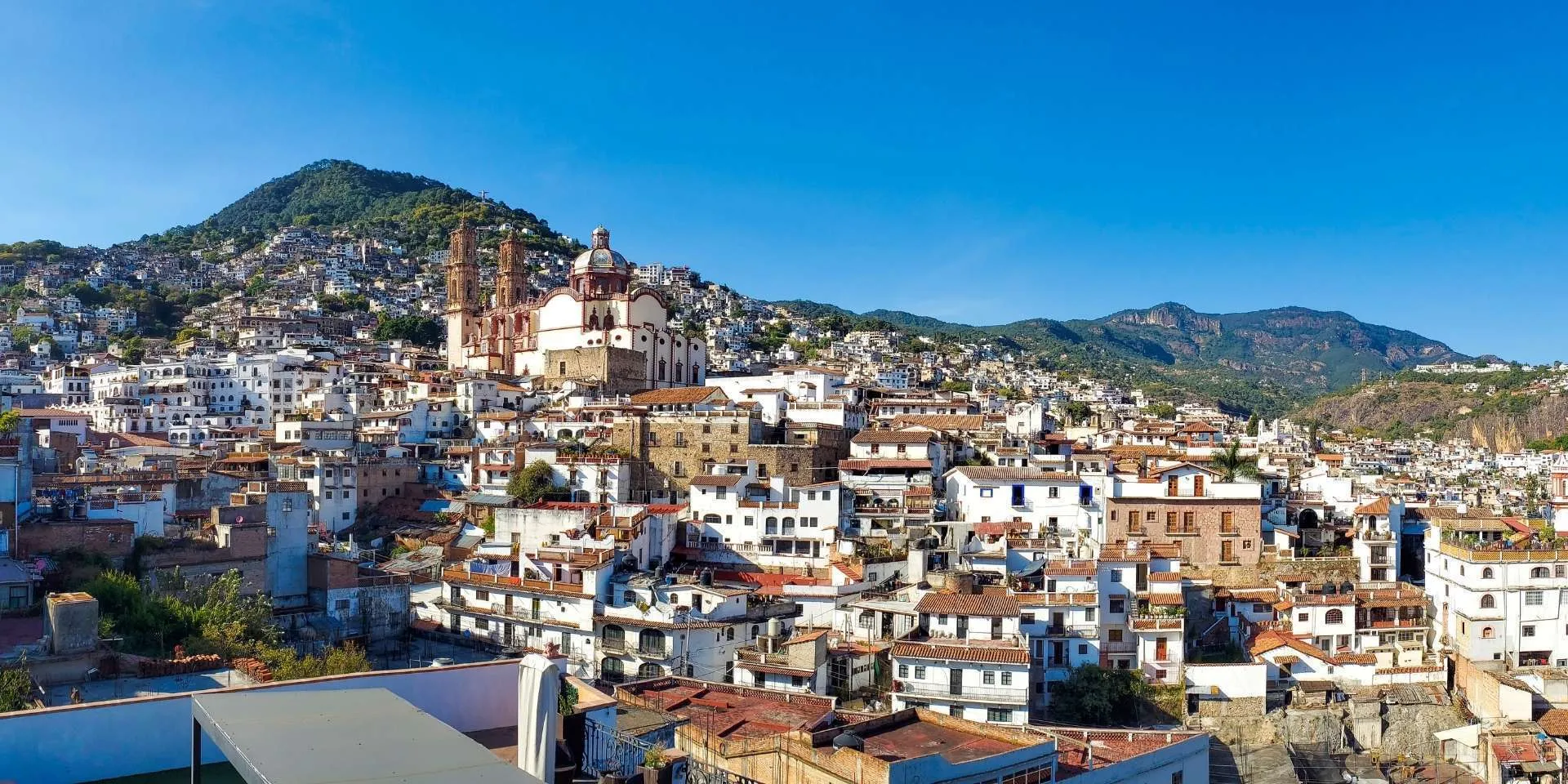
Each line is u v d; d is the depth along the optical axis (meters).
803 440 160.50
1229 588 131.00
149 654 74.31
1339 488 159.38
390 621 107.62
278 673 71.75
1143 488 134.00
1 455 96.38
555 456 158.38
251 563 101.69
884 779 57.72
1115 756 75.56
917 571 121.56
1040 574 119.81
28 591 80.38
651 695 79.44
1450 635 120.31
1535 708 110.06
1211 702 106.38
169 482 128.75
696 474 154.62
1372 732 107.12
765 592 114.00
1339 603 120.69
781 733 66.31
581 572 104.62
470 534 140.75
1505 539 123.88
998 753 63.66
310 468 153.50
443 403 198.50
